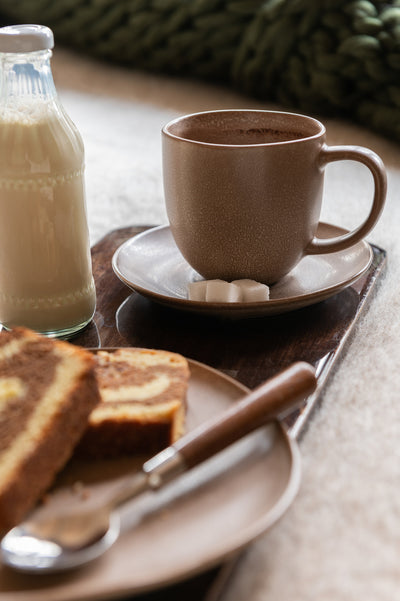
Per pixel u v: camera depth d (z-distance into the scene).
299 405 0.63
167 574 0.51
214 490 0.56
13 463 0.55
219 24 1.29
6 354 0.61
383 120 1.12
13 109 0.66
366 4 1.14
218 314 0.68
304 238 0.72
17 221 0.66
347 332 0.70
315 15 1.17
